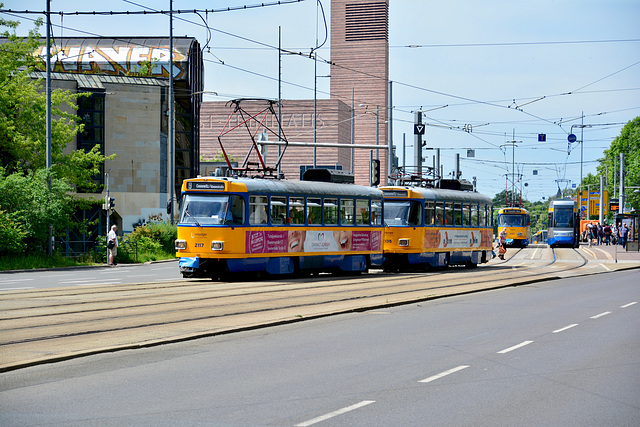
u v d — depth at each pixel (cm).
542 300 2220
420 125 4856
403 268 3644
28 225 3797
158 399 894
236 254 2739
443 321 1686
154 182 6109
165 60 7144
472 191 4147
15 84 4375
